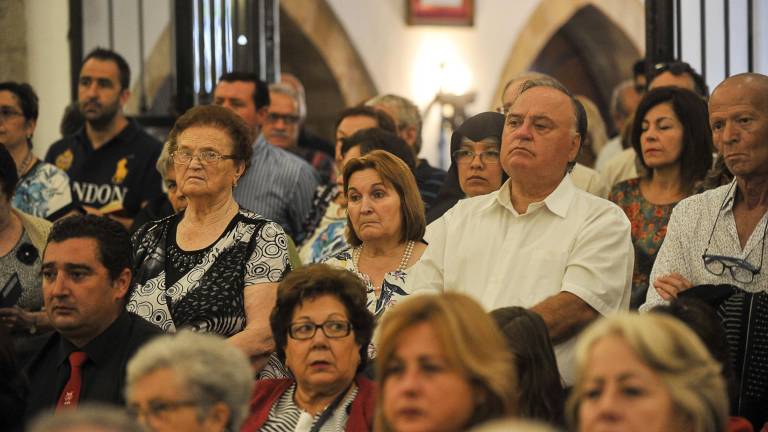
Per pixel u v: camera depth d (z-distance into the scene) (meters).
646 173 8.55
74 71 13.57
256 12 13.69
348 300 6.18
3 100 9.54
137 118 13.08
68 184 9.73
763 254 6.71
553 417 5.57
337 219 9.26
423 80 24.48
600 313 6.50
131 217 10.66
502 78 25.16
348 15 23.77
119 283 6.82
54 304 6.70
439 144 24.52
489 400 4.63
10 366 6.48
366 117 10.06
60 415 3.76
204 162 7.41
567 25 27.38
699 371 4.37
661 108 8.42
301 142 14.19
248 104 10.75
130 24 13.95
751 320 6.39
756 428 6.38
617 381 4.32
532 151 6.68
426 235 7.18
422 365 4.61
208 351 5.02
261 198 10.51
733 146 6.75
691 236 6.93
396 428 4.59
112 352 6.79
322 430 6.10
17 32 13.62
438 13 24.45
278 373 7.24
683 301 5.78
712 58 11.99
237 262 7.32
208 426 4.95
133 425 3.79
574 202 6.78
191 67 13.03
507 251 6.75
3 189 8.14
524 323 5.65
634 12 27.17
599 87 28.66
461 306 4.71
